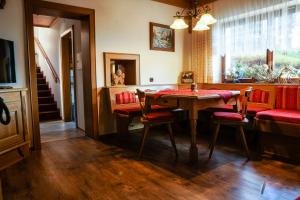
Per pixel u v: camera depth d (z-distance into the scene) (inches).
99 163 109.3
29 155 122.8
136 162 109.9
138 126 179.2
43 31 286.7
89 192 80.9
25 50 129.7
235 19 166.6
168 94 110.8
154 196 77.1
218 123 112.8
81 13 145.9
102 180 90.5
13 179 92.9
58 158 117.6
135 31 172.4
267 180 87.9
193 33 198.7
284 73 142.3
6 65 117.9
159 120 116.0
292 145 107.5
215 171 97.3
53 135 168.1
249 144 136.6
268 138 115.8
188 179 89.8
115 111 152.1
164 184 85.9
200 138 154.1
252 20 156.5
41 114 233.6
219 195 77.0
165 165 105.3
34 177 94.5
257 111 128.3
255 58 157.8
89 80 155.3
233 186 83.4
